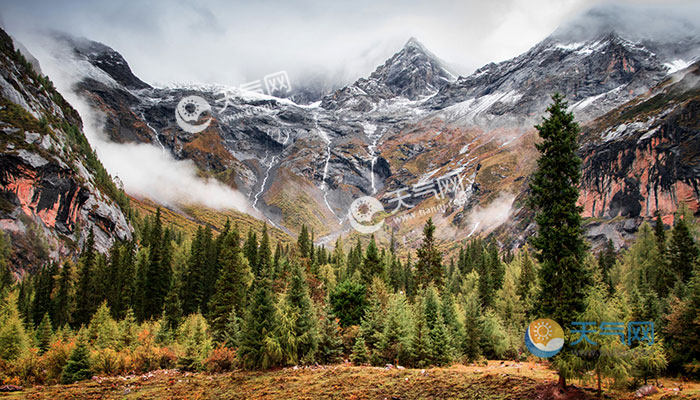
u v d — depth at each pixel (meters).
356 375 34.41
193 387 34.25
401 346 41.22
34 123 165.00
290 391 31.20
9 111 162.38
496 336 48.47
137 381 37.12
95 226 161.62
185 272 94.75
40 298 82.19
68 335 59.38
